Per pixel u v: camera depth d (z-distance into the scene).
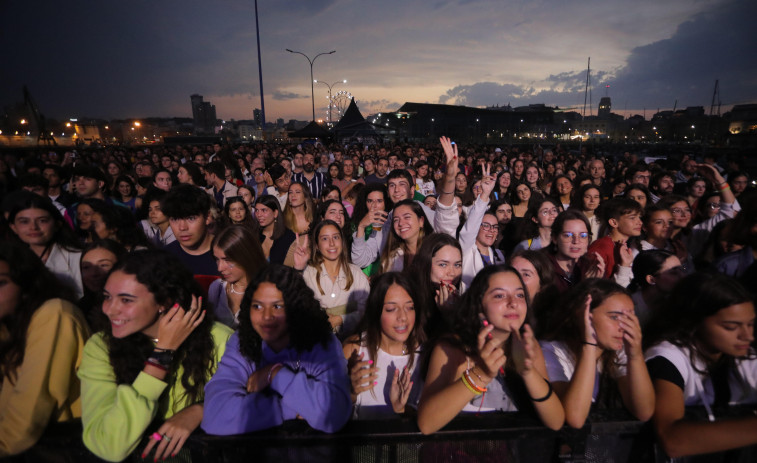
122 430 1.42
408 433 1.50
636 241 3.80
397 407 1.89
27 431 1.53
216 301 2.96
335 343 1.80
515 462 1.56
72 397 1.72
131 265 1.58
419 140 102.00
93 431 1.45
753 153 18.64
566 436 1.56
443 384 1.73
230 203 4.77
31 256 1.69
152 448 1.53
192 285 1.74
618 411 1.63
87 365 1.59
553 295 2.41
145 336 1.69
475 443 1.55
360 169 13.88
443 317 2.39
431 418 1.50
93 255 2.29
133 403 1.46
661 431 1.53
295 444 1.50
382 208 4.38
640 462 1.63
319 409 1.53
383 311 2.02
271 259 4.45
